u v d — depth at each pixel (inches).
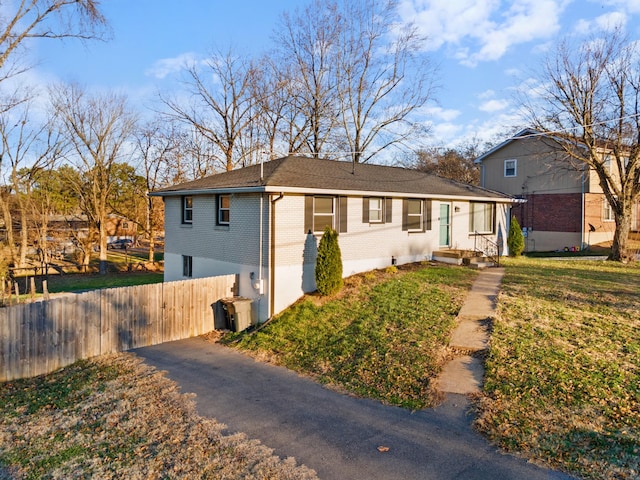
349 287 566.3
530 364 304.2
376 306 483.8
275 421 258.1
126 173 1504.7
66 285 879.1
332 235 542.0
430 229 739.4
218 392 313.0
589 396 255.0
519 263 740.7
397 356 346.0
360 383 311.4
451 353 344.2
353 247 619.8
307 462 208.8
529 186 1088.2
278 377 343.0
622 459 196.5
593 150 794.8
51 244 1339.8
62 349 399.5
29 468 210.8
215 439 235.6
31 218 1205.7
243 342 451.8
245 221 557.0
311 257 567.5
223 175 721.6
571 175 1005.2
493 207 848.3
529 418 238.7
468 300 472.4
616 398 250.8
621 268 682.8
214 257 614.5
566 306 434.9
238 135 1288.1
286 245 538.3
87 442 236.7
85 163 1149.1
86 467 210.1
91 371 376.5
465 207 796.0
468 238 804.0
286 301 539.2
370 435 235.3
